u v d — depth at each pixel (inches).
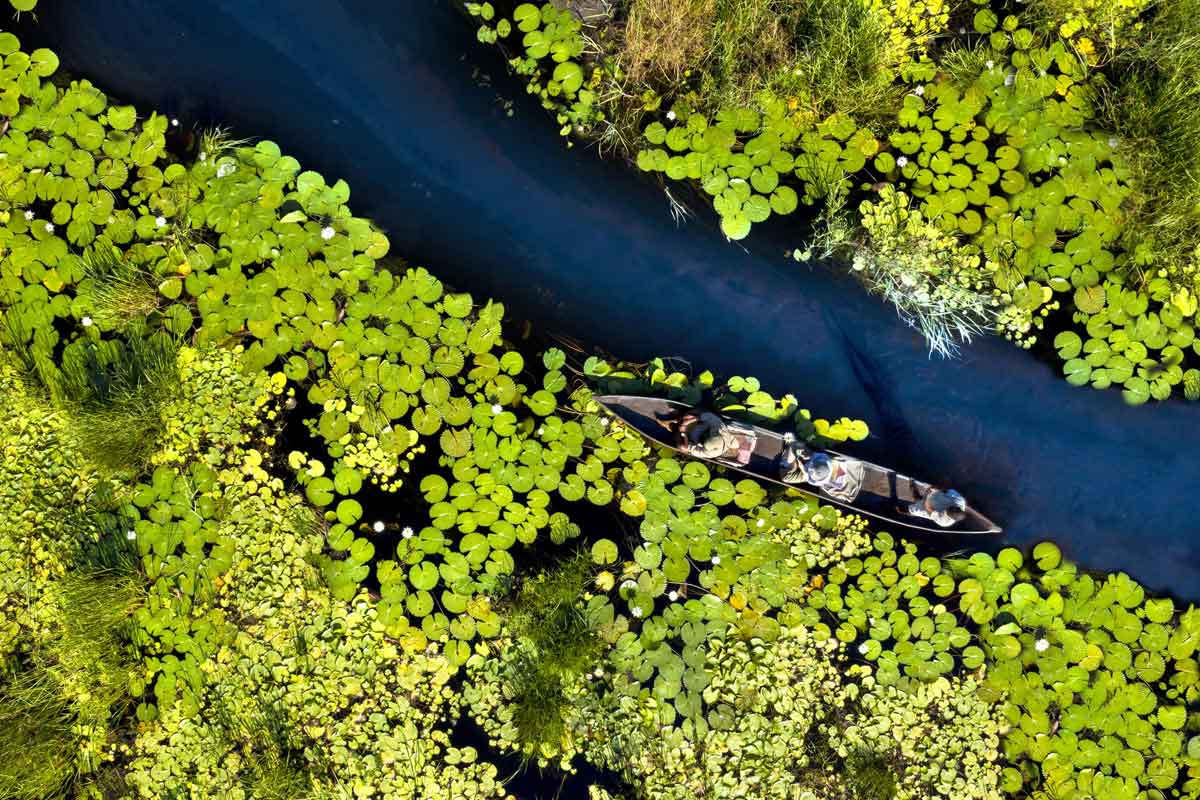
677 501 327.3
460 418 326.3
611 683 326.6
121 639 327.0
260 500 328.2
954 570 335.0
